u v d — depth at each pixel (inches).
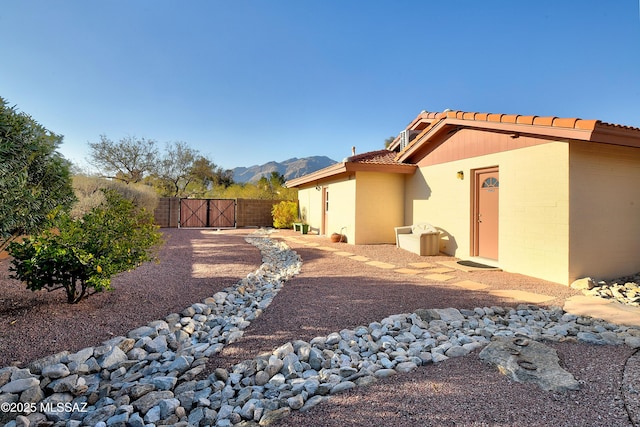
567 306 184.1
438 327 151.0
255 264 313.4
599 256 248.5
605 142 213.5
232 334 143.4
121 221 174.6
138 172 1035.9
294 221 724.7
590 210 245.0
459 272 276.5
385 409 87.7
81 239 157.4
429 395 94.3
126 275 243.3
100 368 114.7
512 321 162.4
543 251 253.1
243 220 815.7
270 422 83.7
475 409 86.4
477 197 331.3
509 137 285.6
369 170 414.9
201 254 365.1
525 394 93.7
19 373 103.0
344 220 473.4
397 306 180.2
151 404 94.4
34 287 150.5
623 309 176.9
